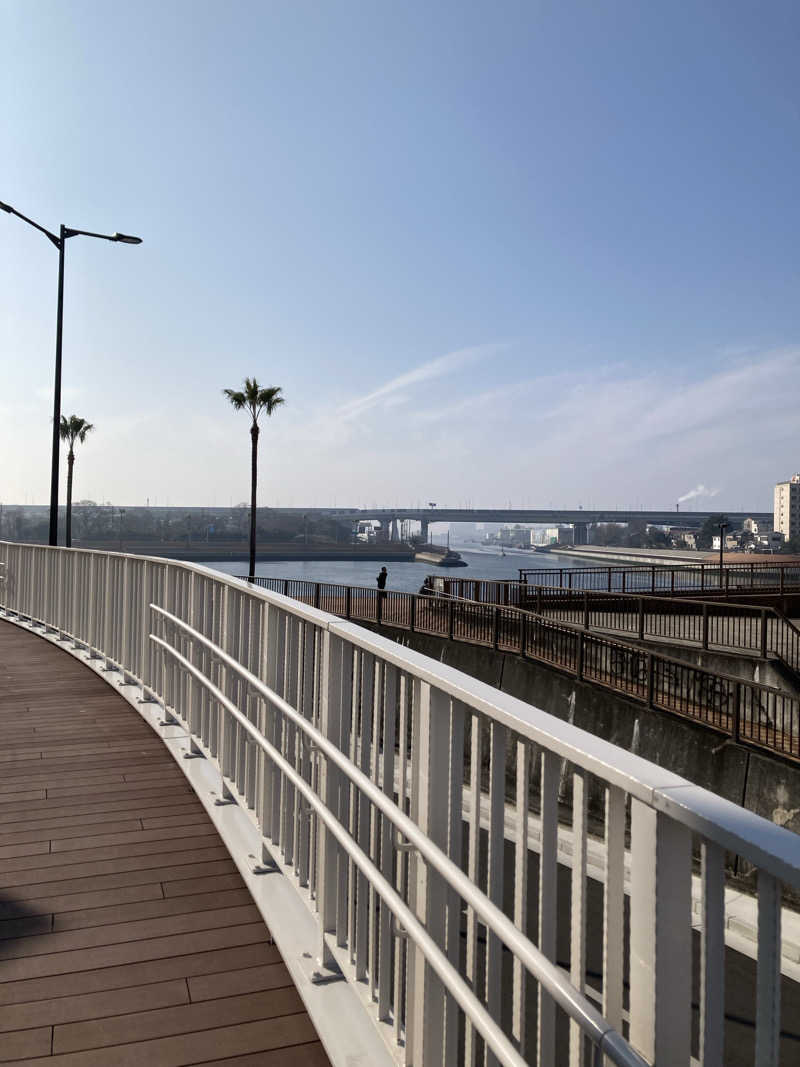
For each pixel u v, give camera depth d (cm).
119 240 2080
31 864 405
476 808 193
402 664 222
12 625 1358
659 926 122
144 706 715
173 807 492
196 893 374
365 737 277
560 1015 611
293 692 377
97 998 287
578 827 149
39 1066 249
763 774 1250
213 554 17438
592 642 1639
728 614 2061
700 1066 113
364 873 238
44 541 19112
